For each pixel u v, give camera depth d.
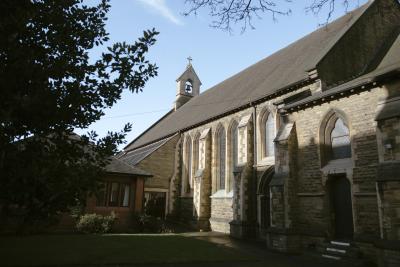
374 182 12.80
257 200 20.34
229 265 11.66
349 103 14.23
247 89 25.69
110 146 5.36
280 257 13.99
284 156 16.36
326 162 15.08
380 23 19.52
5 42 4.20
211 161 25.94
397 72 12.19
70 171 4.69
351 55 17.95
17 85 4.29
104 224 20.81
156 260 11.78
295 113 16.84
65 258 11.51
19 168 4.24
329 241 14.11
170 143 31.44
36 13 4.59
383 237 11.41
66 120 4.75
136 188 24.12
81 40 5.16
